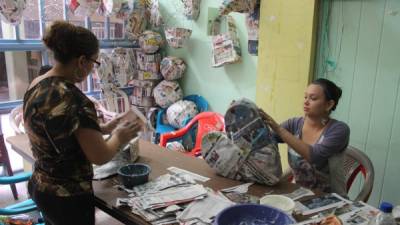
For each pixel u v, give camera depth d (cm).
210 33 304
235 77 304
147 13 347
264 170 153
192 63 342
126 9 319
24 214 207
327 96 169
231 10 259
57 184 122
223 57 296
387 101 220
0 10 240
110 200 137
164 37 357
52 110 114
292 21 242
